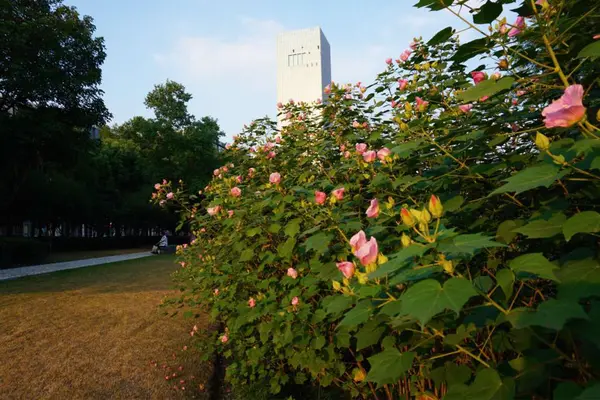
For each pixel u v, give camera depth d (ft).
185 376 12.70
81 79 51.65
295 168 11.79
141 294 25.66
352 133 11.85
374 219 7.30
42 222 88.63
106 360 13.96
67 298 24.80
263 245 10.48
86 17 56.18
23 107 49.88
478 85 4.88
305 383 11.53
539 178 3.74
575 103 3.59
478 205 6.10
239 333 11.57
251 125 16.42
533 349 3.96
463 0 4.79
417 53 10.30
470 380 4.86
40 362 13.88
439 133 7.65
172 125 82.69
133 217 102.63
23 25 44.57
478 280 4.31
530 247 5.53
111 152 98.68
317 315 8.32
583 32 5.34
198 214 17.47
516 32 5.59
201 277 14.21
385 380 4.51
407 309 3.21
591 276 3.37
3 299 24.67
